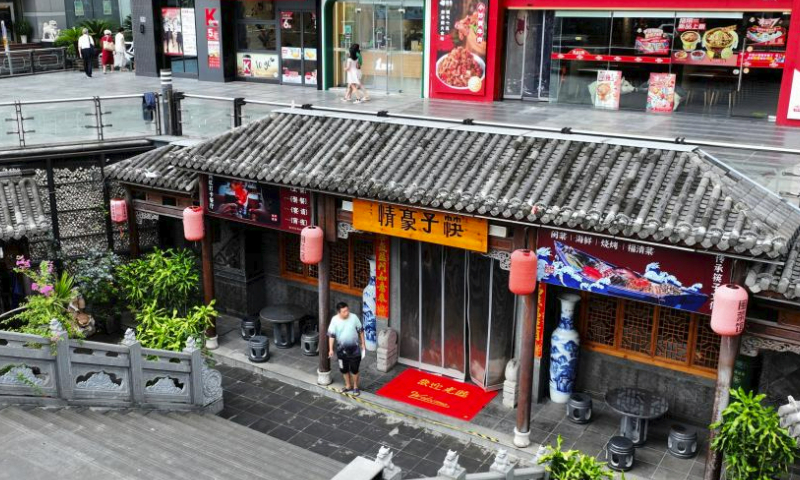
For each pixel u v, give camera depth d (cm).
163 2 2491
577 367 1284
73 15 3491
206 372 1202
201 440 1006
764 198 996
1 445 860
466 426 1217
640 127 1595
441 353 1379
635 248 988
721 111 1738
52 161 1544
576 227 977
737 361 1125
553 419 1235
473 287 1302
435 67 1998
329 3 2159
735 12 1659
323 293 1304
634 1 1756
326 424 1252
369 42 2147
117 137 1636
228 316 1631
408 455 1166
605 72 1842
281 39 2319
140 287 1471
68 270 1591
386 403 1290
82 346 1002
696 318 1171
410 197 1098
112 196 1627
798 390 1100
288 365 1425
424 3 1988
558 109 1844
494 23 1888
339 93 2142
